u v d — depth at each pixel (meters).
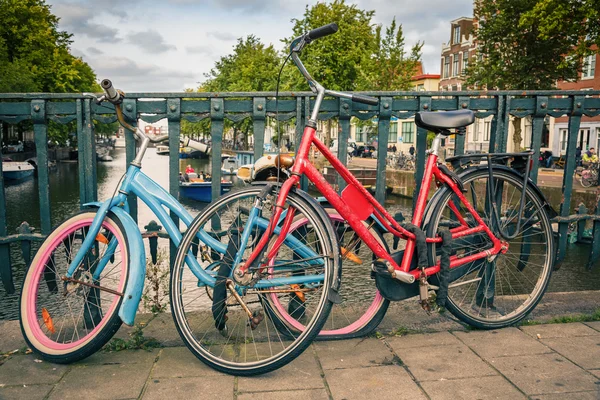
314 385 2.25
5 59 31.45
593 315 3.05
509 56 23.19
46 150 3.06
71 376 2.33
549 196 15.97
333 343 2.72
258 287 2.47
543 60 22.86
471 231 2.87
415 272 2.68
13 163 29.08
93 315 2.76
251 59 40.84
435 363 2.46
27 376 2.33
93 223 2.57
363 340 2.76
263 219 2.48
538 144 3.32
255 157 3.09
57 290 2.76
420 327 2.94
